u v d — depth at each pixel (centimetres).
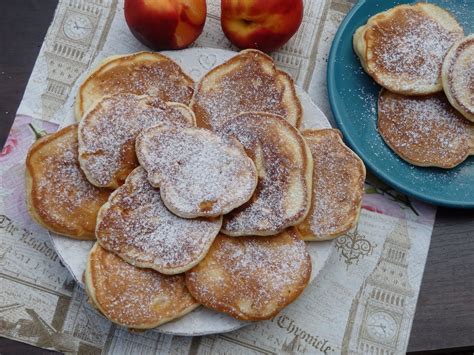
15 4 56
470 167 54
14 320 49
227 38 55
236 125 48
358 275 52
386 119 54
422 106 54
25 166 47
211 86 51
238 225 46
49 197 46
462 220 53
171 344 50
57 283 50
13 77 54
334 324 51
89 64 55
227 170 46
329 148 50
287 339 50
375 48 54
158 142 46
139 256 45
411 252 53
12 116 53
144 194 46
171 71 51
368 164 52
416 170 54
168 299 45
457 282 52
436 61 54
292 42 57
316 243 49
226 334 50
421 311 51
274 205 46
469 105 52
